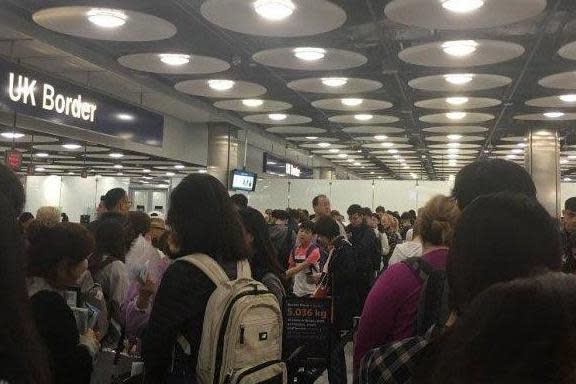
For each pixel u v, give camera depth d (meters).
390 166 24.75
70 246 2.32
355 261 5.70
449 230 2.11
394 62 7.89
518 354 0.66
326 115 12.45
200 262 2.13
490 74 8.26
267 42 7.23
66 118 7.83
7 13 6.39
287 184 17.58
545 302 0.67
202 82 9.13
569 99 9.96
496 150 18.17
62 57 8.07
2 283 0.76
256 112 12.05
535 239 1.02
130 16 5.91
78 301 2.71
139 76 9.09
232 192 13.65
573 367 0.64
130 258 3.85
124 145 10.59
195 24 6.63
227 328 2.05
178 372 2.08
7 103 6.60
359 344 2.12
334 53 7.14
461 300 1.06
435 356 0.75
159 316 2.07
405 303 2.04
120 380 2.74
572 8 5.92
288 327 4.15
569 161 20.23
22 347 0.75
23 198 1.71
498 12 5.45
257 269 3.35
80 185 16.30
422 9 5.43
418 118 12.57
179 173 16.58
